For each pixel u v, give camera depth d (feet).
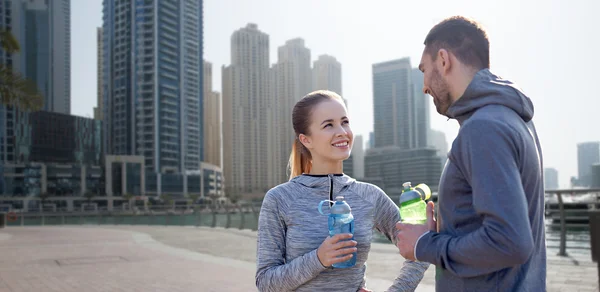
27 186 447.83
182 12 568.00
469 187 5.12
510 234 4.46
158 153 525.75
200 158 574.97
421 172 596.29
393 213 7.77
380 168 644.27
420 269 7.25
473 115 5.12
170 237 52.75
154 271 26.63
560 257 23.16
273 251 7.14
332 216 6.81
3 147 452.76
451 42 5.47
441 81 5.62
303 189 7.32
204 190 536.42
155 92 531.50
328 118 7.46
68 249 40.86
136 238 53.11
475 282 5.02
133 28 547.49
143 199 468.34
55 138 502.38
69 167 466.29
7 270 27.91
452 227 5.29
